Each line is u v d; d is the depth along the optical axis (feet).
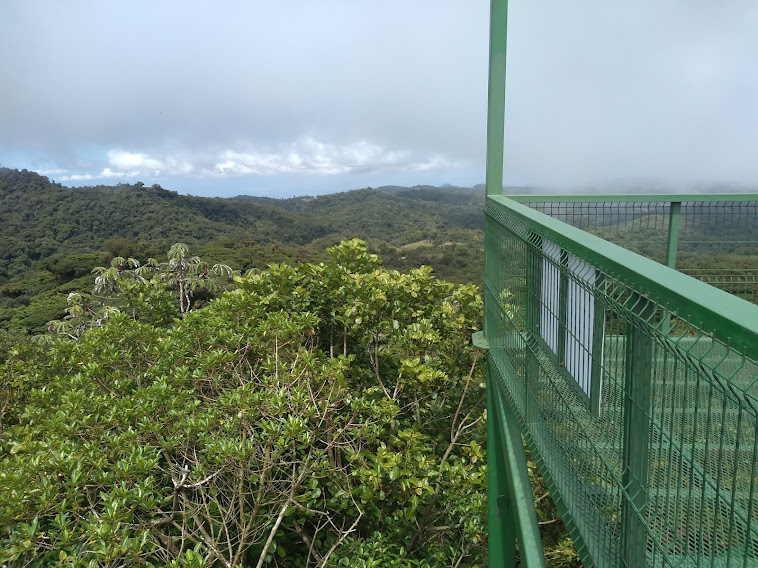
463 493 14.67
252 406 12.13
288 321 15.37
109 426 12.76
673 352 3.17
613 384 4.26
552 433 6.22
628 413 3.95
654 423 3.56
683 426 3.13
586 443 5.00
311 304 17.93
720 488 2.85
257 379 14.46
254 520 12.19
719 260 11.55
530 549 7.11
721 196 11.43
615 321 4.13
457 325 17.30
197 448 13.20
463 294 18.01
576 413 5.27
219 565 12.64
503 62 10.91
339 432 12.96
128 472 10.99
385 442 15.87
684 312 3.00
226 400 12.50
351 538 13.42
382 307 17.30
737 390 2.58
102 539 9.56
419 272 18.35
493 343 10.51
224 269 56.08
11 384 18.57
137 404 13.08
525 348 7.38
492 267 10.75
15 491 10.19
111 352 15.74
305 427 12.10
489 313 11.17
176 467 12.60
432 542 15.66
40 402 15.08
